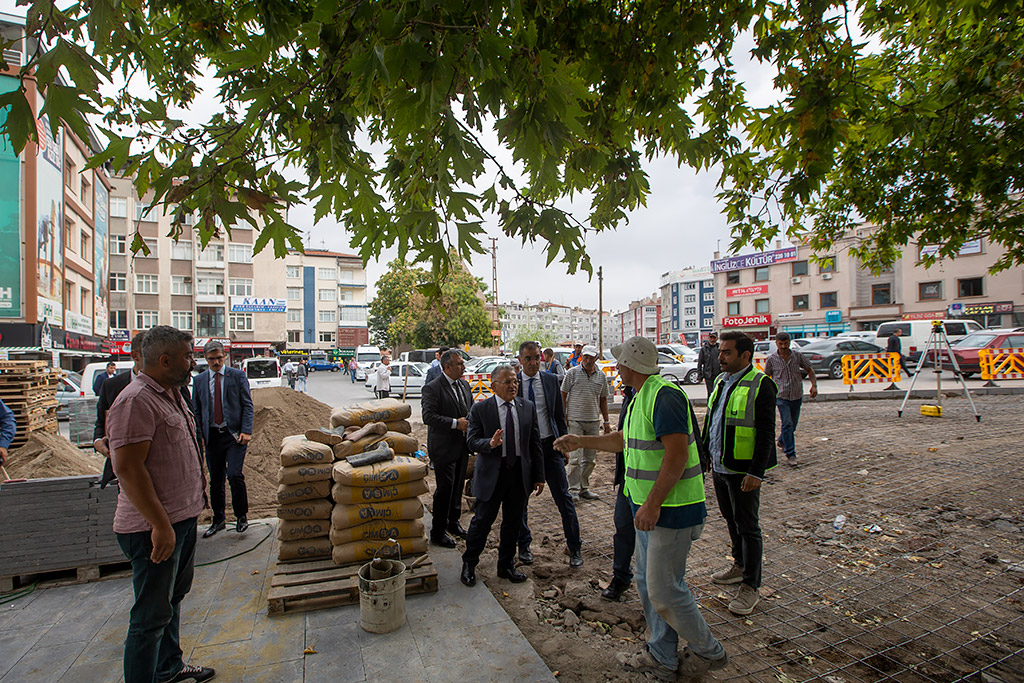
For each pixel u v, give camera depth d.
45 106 1.58
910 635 3.23
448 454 4.73
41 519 3.79
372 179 2.46
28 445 5.41
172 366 2.66
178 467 2.67
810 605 3.62
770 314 42.72
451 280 40.59
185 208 2.10
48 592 3.73
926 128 3.98
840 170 5.33
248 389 5.14
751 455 3.57
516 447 3.96
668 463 2.68
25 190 16.34
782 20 3.21
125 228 40.59
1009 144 4.24
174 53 2.70
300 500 3.95
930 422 10.26
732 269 45.03
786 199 3.56
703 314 84.88
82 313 22.41
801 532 4.89
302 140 2.45
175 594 2.75
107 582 3.87
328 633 3.18
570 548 4.39
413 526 3.93
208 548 4.63
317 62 2.45
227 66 2.14
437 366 6.09
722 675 2.88
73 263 20.77
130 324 40.56
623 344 3.02
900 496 5.77
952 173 4.57
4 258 16.06
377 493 3.86
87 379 13.73
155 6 2.49
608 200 2.72
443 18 1.74
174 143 2.27
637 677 2.87
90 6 1.62
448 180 1.78
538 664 2.87
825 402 14.57
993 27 3.93
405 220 1.88
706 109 3.49
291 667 2.86
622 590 3.73
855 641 3.18
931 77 4.71
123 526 2.53
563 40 2.84
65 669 2.87
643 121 3.10
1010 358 15.71
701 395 16.17
